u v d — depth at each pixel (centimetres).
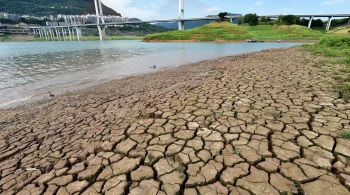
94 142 414
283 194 251
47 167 350
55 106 758
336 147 329
